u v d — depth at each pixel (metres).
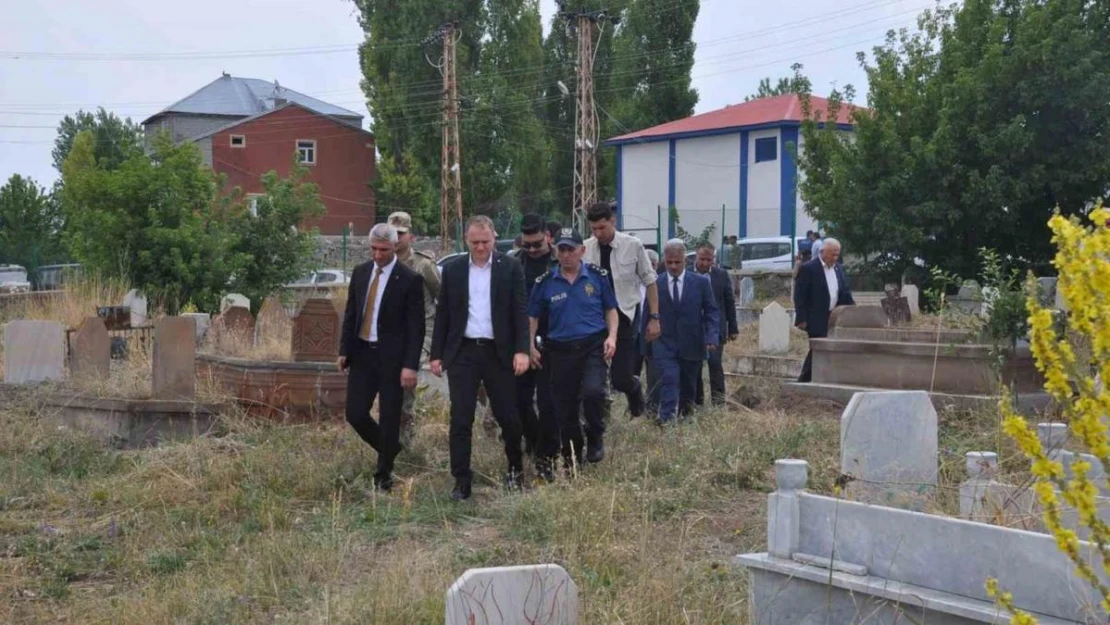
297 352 11.09
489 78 52.53
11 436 9.77
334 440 9.51
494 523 7.35
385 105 51.88
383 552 6.78
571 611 4.48
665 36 55.44
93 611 5.88
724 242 34.03
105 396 10.87
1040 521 5.09
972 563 4.24
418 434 9.80
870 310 12.64
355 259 37.66
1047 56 24.23
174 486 8.18
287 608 5.86
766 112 42.91
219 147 56.06
